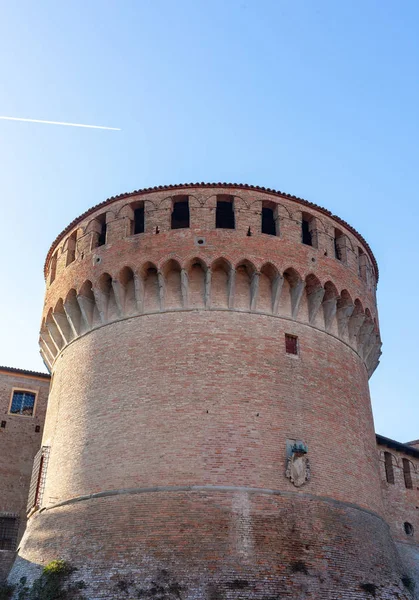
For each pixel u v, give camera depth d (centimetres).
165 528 2711
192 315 3241
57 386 3575
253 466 2889
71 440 3219
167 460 2888
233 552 2636
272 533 2733
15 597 2797
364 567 2867
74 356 3500
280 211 3528
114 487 2917
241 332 3212
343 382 3416
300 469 2942
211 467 2856
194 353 3136
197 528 2697
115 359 3262
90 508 2922
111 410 3130
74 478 3083
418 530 4262
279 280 3334
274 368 3170
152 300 3328
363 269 3862
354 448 3272
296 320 3375
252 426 2980
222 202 3603
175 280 3341
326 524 2884
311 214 3644
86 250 3609
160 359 3150
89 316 3491
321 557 2762
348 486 3116
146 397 3073
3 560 3666
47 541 2967
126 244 3434
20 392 4691
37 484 3309
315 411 3177
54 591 2655
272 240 3406
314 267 3472
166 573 2570
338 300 3559
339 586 2706
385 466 4347
